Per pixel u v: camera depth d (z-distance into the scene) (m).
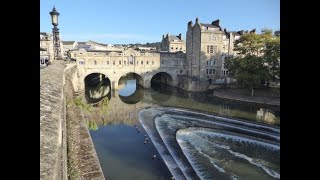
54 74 19.55
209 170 24.75
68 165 13.07
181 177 22.70
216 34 86.12
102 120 43.72
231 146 31.50
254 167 25.73
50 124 8.35
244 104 56.81
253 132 36.56
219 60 87.75
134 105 58.47
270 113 48.00
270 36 67.25
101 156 27.92
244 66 60.97
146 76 86.69
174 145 31.34
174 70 90.69
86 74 78.81
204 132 36.94
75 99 34.09
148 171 24.12
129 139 33.75
